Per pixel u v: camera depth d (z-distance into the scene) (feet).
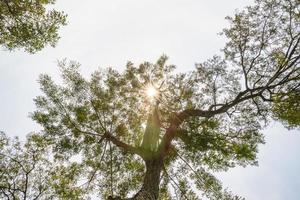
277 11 37.58
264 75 38.86
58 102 39.86
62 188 37.45
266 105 38.93
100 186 41.73
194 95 39.58
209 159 37.99
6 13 24.82
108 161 42.09
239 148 34.22
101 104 40.47
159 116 38.32
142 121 43.11
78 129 38.93
